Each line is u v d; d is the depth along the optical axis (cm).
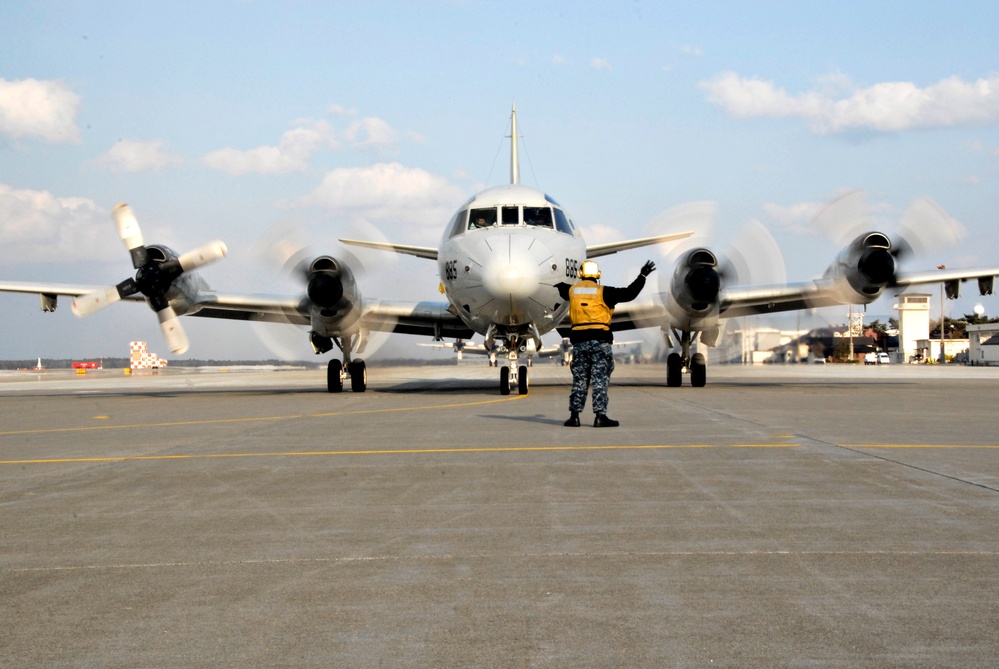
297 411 1559
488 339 1881
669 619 383
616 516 591
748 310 2238
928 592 413
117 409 1728
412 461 855
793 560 472
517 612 395
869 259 1967
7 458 938
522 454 892
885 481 711
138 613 398
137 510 630
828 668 326
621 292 1154
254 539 538
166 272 1912
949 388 2272
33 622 387
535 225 1802
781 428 1134
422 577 452
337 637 366
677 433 1075
